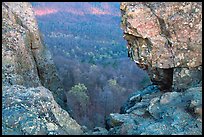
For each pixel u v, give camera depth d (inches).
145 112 701.9
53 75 1189.7
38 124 572.1
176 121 614.5
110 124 701.3
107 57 3715.6
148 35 788.6
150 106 703.7
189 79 790.5
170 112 654.5
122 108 1050.1
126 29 808.3
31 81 944.3
